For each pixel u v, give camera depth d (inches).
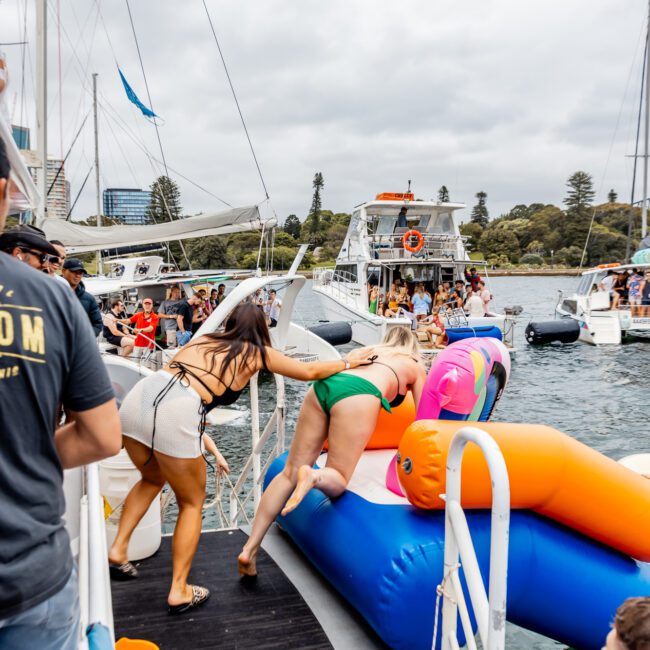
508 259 4133.9
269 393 542.6
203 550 149.9
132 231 442.6
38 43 392.8
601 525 112.9
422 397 126.6
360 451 126.6
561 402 505.0
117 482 146.8
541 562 115.4
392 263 753.6
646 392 534.3
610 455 379.2
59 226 426.0
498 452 78.2
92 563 66.3
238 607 124.9
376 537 113.7
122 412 121.2
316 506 134.2
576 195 3973.9
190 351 122.8
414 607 106.1
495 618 77.2
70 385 50.5
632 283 816.3
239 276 585.3
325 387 127.0
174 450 116.9
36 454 46.9
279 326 536.4
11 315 45.8
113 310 481.4
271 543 153.6
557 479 109.9
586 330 810.2
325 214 4074.8
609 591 115.3
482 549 110.0
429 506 109.2
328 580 130.8
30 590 45.3
